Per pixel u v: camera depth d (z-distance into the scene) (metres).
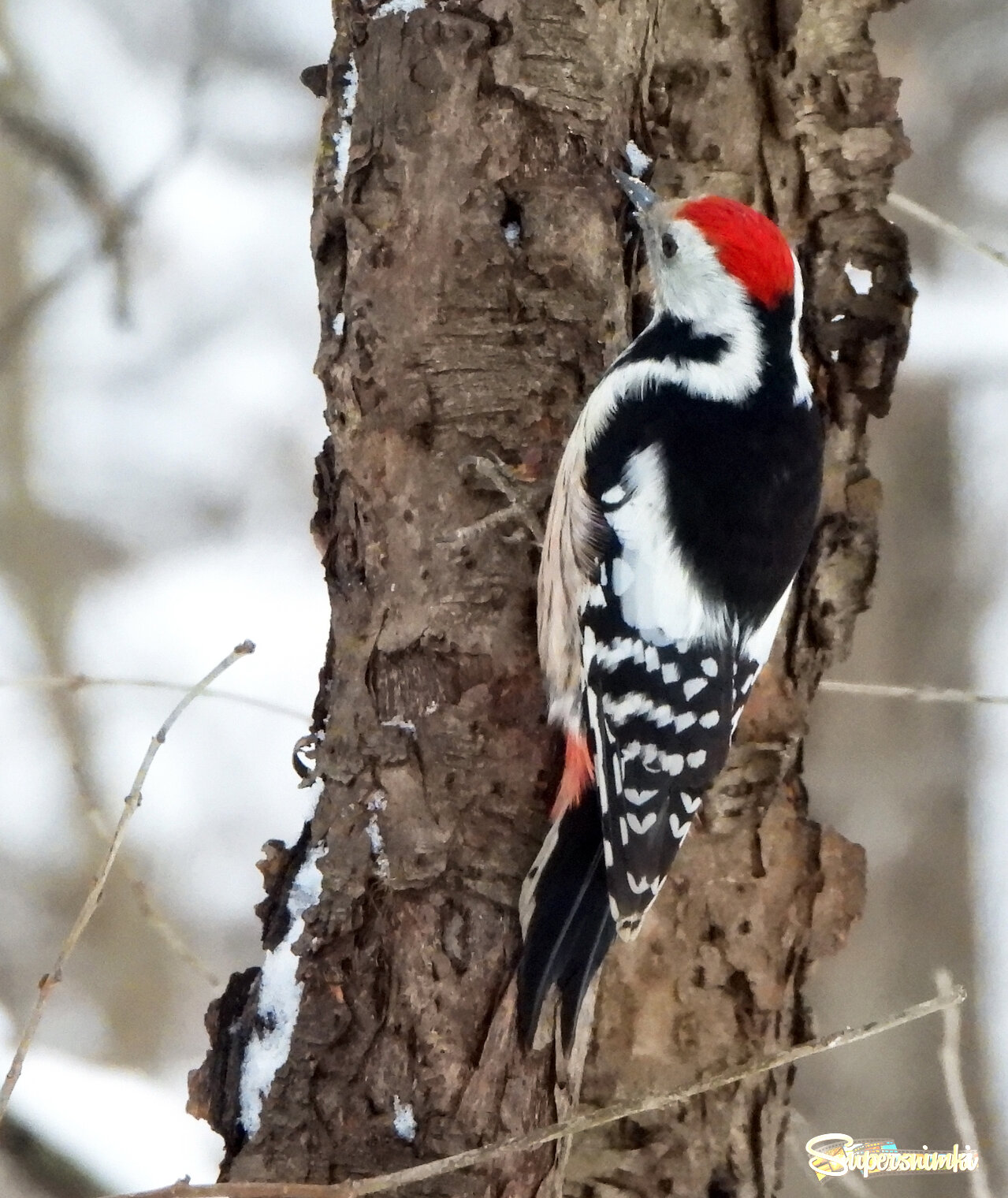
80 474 16.12
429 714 7.09
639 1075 7.69
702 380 7.74
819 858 7.85
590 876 7.13
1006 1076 11.41
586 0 7.41
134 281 16.22
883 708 12.15
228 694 7.46
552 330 7.37
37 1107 8.66
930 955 11.66
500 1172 6.62
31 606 15.47
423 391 7.24
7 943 13.90
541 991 6.78
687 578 7.50
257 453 16.62
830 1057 11.43
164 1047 13.52
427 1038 6.69
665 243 7.77
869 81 7.92
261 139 16.66
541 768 7.26
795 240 8.00
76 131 15.16
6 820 14.41
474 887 6.93
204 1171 8.83
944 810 11.94
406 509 7.24
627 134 7.66
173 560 16.09
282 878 7.19
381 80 7.25
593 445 7.43
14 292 15.95
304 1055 6.72
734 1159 7.73
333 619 7.46
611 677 7.39
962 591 12.46
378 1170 6.57
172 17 16.25
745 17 7.84
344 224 7.39
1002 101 14.07
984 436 12.93
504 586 7.28
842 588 8.00
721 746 7.47
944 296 13.67
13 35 15.33
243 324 16.89
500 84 7.26
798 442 7.72
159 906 14.06
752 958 7.76
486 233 7.27
